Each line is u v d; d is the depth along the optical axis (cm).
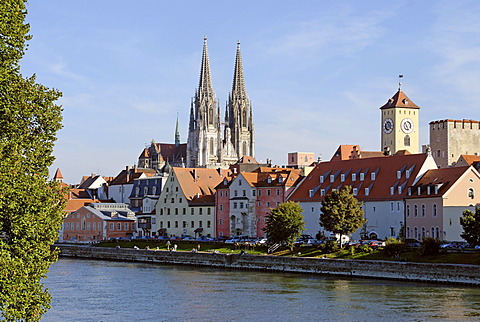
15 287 5603
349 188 15950
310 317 9331
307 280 13038
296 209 16088
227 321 9206
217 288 12131
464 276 11625
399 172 17525
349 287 11869
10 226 5859
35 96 6262
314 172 19825
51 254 6384
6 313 5678
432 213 15675
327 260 13788
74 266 16675
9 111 5938
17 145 5950
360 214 15438
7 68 5997
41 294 6097
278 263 14738
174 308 10188
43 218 6012
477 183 15850
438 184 15875
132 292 11788
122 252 18688
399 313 9419
